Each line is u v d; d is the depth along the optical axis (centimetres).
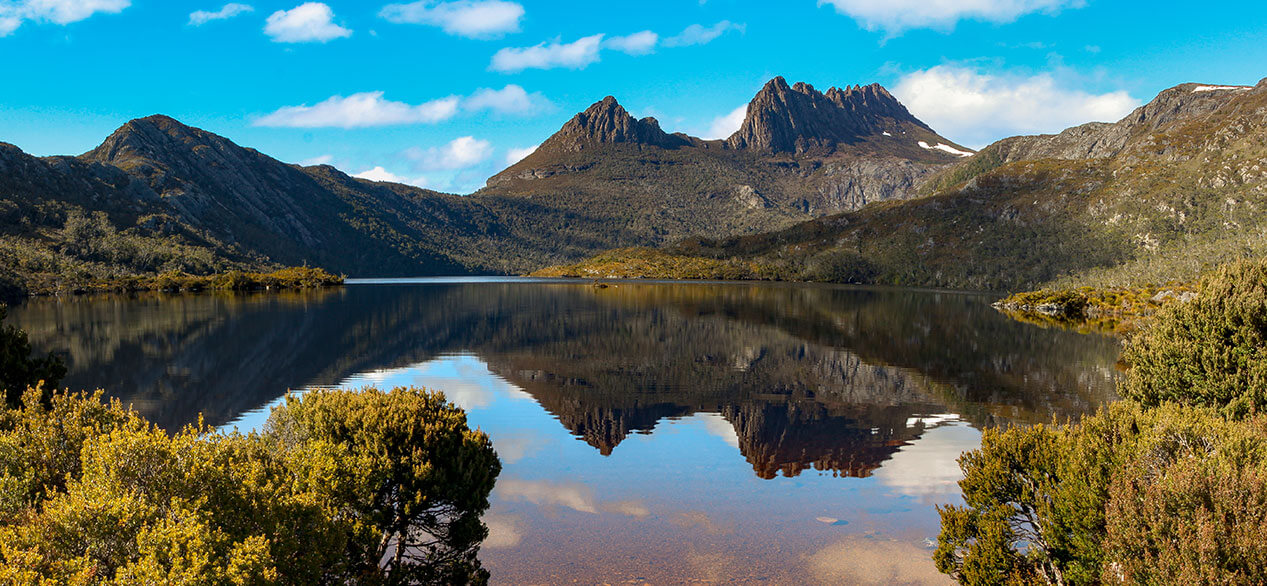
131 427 1506
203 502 1202
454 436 1862
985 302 18125
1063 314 13775
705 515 2392
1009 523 1678
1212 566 1147
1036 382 5462
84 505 1092
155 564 1012
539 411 4294
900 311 14025
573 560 1995
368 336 8488
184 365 6056
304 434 1789
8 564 998
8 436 1478
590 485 2744
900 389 5166
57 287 16988
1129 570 1270
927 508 2480
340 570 1398
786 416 4172
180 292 18875
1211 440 1500
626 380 5534
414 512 1694
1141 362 2708
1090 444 1551
